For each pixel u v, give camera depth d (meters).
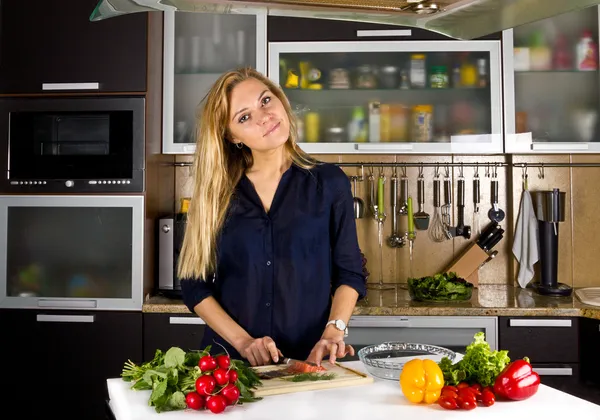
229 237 1.87
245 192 1.91
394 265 3.40
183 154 3.21
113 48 2.88
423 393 1.38
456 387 1.39
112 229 2.87
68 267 2.88
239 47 3.09
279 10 1.54
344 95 3.11
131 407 1.35
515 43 3.06
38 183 2.88
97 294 2.87
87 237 2.88
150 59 2.92
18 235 2.89
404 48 3.06
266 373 1.59
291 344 1.87
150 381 1.43
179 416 1.30
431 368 1.39
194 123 3.09
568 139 3.05
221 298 1.92
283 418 1.29
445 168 3.39
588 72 3.05
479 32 1.67
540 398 1.42
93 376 2.83
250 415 1.31
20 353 2.85
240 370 1.45
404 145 3.05
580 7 1.46
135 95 2.88
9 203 2.89
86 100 2.88
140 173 2.86
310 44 3.07
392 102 3.10
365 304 2.80
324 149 3.08
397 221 3.40
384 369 1.56
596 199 3.32
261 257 1.86
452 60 3.08
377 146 3.05
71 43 2.89
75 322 2.83
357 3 1.48
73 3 2.90
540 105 3.05
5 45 2.91
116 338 2.82
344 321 1.79
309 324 1.87
